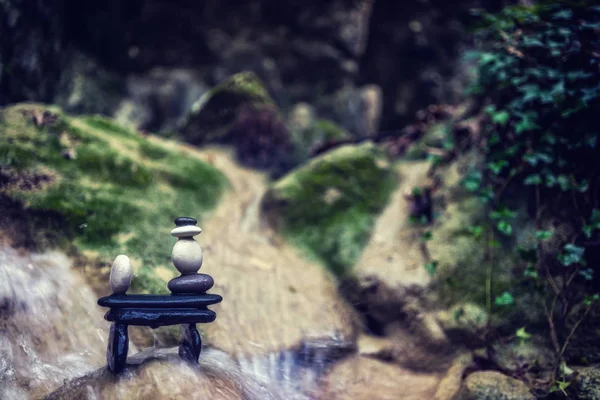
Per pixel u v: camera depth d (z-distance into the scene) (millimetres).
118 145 4480
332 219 4590
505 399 3174
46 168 3898
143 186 4262
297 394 3336
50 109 4238
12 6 4941
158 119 6395
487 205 4223
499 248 4027
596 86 3918
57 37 5516
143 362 2486
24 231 3604
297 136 5992
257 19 7188
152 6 6660
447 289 3953
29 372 2896
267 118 5699
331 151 5273
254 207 4840
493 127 4270
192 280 2605
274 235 4562
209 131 5746
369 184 4824
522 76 4234
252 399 2701
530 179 3895
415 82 7531
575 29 4031
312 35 7262
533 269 3676
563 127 3963
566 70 4027
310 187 4746
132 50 6586
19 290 3221
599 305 3531
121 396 2348
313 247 4457
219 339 3402
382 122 7512
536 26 4246
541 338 3656
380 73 7609
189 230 2668
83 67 5988
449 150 4531
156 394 2354
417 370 3791
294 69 7207
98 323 3342
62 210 3725
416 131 5188
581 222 3842
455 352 3773
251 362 3348
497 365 3561
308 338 3633
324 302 3990
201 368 2641
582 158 3896
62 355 3088
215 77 6863
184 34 6863
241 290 3818
